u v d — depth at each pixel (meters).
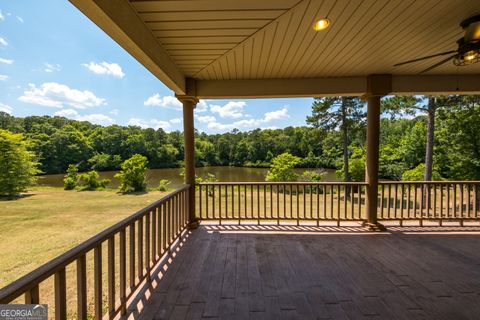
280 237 3.79
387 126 20.50
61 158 27.16
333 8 2.12
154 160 34.84
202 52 3.03
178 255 3.11
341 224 4.45
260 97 4.32
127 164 14.59
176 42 2.72
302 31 2.54
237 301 2.12
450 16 2.29
